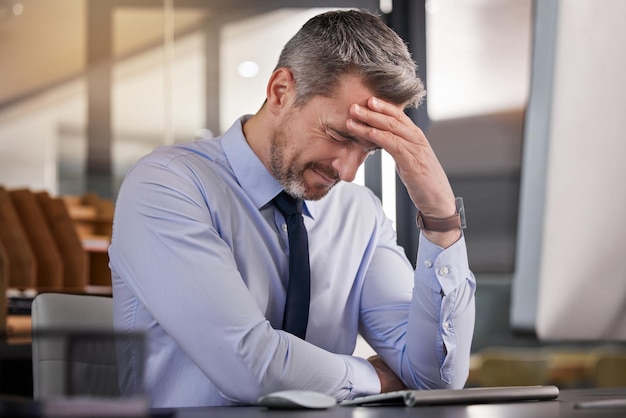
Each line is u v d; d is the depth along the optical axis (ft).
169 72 16.40
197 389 4.95
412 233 16.21
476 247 17.24
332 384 4.77
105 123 16.20
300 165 5.01
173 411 3.51
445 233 5.18
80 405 2.57
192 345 4.72
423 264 5.23
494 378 19.39
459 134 16.93
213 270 4.78
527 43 16.74
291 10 16.53
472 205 17.12
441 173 5.05
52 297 5.25
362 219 5.78
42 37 16.07
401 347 5.54
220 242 4.91
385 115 4.89
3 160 15.84
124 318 5.12
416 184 5.01
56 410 2.56
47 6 16.10
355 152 4.96
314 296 5.43
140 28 16.35
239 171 5.27
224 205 5.17
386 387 5.48
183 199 4.97
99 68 16.22
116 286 5.16
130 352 2.63
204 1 16.47
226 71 16.51
